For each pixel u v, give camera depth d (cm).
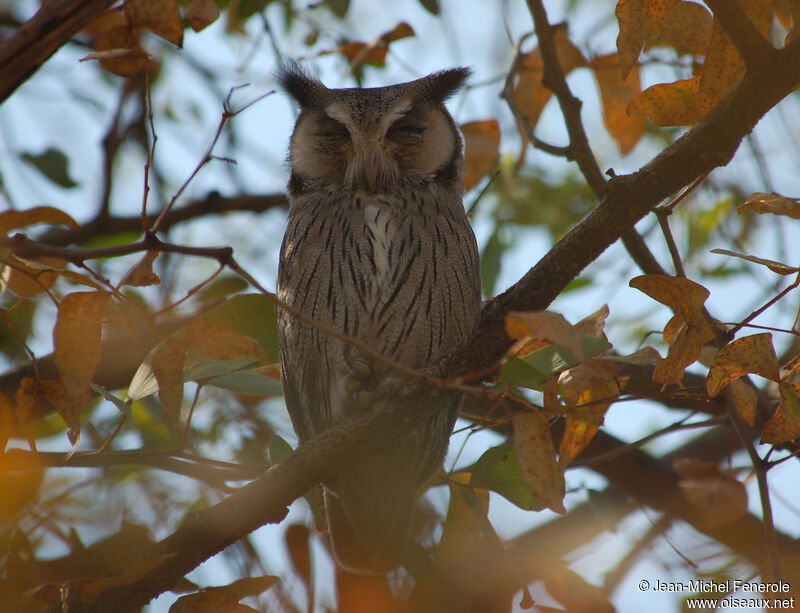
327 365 803
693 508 730
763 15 532
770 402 746
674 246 575
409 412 616
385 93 923
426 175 880
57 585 519
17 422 660
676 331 517
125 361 805
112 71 505
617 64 818
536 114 874
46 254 439
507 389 473
